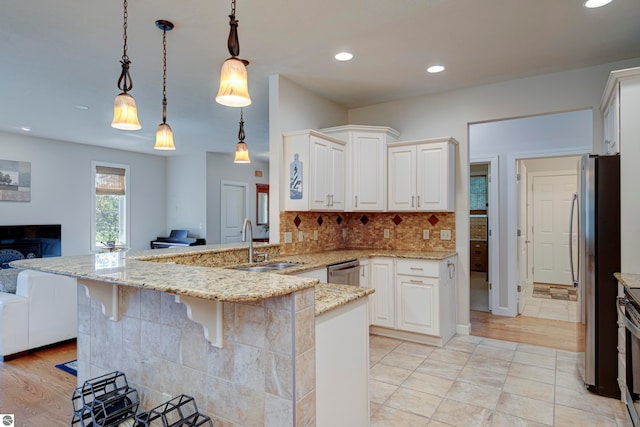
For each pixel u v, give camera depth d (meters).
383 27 2.63
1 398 2.60
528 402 2.49
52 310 3.54
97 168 7.05
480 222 8.23
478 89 3.87
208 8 2.35
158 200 8.12
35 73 3.44
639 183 2.45
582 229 2.73
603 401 2.49
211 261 2.86
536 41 2.85
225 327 1.53
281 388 1.38
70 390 2.71
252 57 3.12
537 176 6.86
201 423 1.50
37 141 6.24
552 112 3.55
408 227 4.29
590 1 2.30
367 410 1.90
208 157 7.75
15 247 5.93
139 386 1.88
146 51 2.97
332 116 4.36
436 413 2.35
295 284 1.37
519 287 4.77
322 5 2.33
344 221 4.62
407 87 3.89
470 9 2.40
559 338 3.80
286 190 3.62
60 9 2.35
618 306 2.30
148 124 5.35
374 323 3.82
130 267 1.77
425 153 3.87
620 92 2.48
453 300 3.87
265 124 5.38
